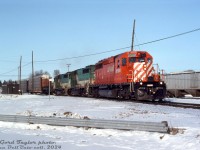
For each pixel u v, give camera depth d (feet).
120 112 71.92
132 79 103.60
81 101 120.26
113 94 122.72
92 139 43.34
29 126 58.13
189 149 35.06
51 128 55.21
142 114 65.82
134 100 108.17
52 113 78.07
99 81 144.77
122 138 43.45
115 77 119.44
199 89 164.14
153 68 105.19
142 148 36.60
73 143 40.47
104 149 36.27
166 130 44.50
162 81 102.53
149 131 46.06
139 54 107.76
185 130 44.16
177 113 64.69
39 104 120.26
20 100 162.40
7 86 335.26
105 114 69.46
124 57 109.81
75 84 200.95
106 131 48.65
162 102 98.68
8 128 57.72
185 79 172.55
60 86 242.58
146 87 101.55
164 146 37.40
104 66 136.77
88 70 170.40
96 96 153.28
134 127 47.57
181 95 179.22
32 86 289.74
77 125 53.88
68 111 80.43
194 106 80.69
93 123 51.85
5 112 92.22
